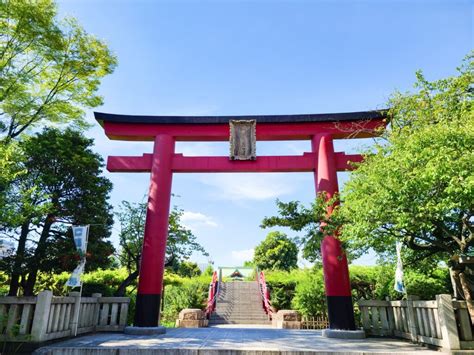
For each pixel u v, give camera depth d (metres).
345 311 9.67
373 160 8.56
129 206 13.66
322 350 7.01
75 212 11.16
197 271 31.59
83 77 12.38
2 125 11.50
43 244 10.54
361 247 8.62
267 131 11.89
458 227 8.25
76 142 12.36
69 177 11.44
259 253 39.22
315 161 11.45
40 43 11.20
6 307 7.82
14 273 10.26
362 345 7.84
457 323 7.30
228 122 11.97
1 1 10.27
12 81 10.80
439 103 8.55
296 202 9.77
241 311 18.98
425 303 7.89
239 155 11.46
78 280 9.41
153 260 10.51
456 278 7.96
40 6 10.82
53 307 8.09
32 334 7.43
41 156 11.02
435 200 6.65
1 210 7.47
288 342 8.19
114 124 11.97
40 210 8.45
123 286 12.62
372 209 7.09
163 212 11.01
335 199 9.56
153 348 7.11
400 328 9.28
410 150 6.76
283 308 19.03
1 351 7.31
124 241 13.16
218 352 7.02
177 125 12.08
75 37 11.84
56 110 12.18
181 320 14.61
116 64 12.70
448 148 6.10
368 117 11.40
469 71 8.48
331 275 10.05
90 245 11.20
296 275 21.08
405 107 9.34
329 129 11.65
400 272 8.97
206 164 11.55
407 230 7.65
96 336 9.21
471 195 5.77
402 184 6.67
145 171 11.89
